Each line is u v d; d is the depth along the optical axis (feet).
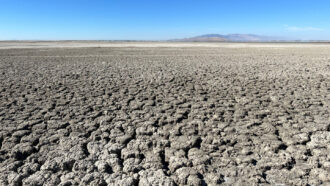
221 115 14.80
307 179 8.25
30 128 12.95
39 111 15.78
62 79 27.48
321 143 10.71
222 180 8.27
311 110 15.46
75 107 16.63
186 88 22.74
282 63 42.60
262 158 9.55
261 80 26.32
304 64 40.73
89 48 103.09
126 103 17.66
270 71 32.76
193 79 27.37
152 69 35.76
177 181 8.32
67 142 11.12
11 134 12.16
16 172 8.87
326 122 13.17
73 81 26.27
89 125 13.17
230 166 9.06
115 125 13.19
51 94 20.47
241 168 8.90
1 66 39.58
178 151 10.20
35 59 52.70
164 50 88.38
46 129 12.70
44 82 25.67
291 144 10.73
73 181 8.25
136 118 14.37
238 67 37.55
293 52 74.33
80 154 9.99
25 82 25.58
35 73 31.89
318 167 8.96
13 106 16.88
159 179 8.27
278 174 8.55
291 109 15.79
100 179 8.23
